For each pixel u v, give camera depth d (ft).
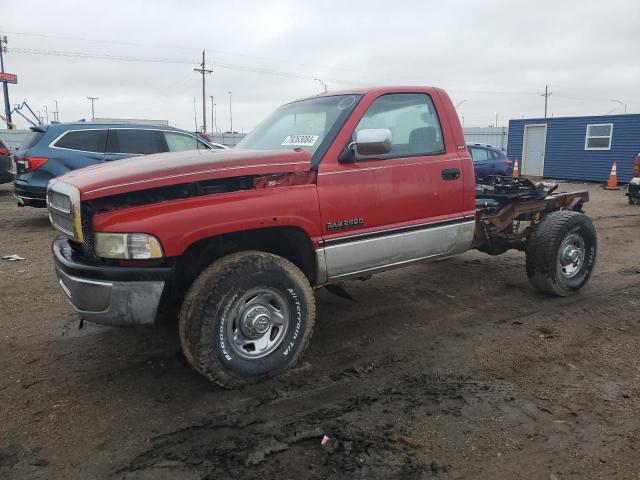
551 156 75.61
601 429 9.87
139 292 10.36
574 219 17.35
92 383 11.71
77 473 8.62
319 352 13.37
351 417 10.23
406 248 13.94
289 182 11.90
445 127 14.94
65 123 30.60
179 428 9.87
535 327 15.08
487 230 17.31
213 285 10.65
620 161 67.41
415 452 9.13
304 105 15.06
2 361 12.86
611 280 19.93
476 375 12.10
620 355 13.19
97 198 10.34
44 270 21.35
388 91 13.87
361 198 12.81
